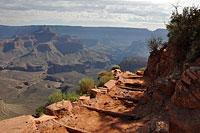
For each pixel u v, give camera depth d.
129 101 11.90
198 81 3.97
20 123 6.61
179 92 4.35
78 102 11.41
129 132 7.45
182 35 12.45
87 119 9.22
